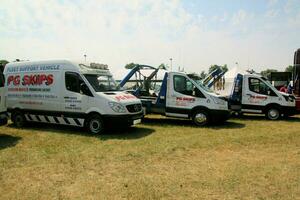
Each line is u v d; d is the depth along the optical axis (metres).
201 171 6.36
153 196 5.06
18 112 11.94
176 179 5.86
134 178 5.93
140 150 8.06
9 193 5.19
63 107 10.86
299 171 6.36
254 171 6.35
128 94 11.20
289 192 5.23
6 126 12.09
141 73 15.32
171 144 8.80
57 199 4.95
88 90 10.36
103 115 10.09
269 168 6.56
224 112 12.30
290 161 7.13
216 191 5.28
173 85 12.81
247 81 15.14
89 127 10.48
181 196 5.07
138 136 10.02
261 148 8.45
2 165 6.73
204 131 11.09
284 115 15.23
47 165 6.73
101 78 11.12
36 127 11.84
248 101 15.14
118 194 5.14
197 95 12.39
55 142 9.06
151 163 6.93
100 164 6.82
